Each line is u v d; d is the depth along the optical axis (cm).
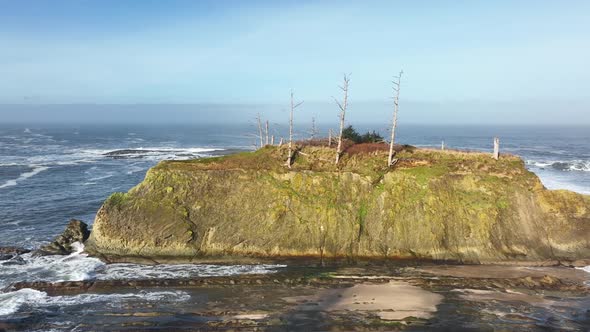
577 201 3872
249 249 3650
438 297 2827
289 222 3791
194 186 4000
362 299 2781
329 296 2827
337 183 4016
